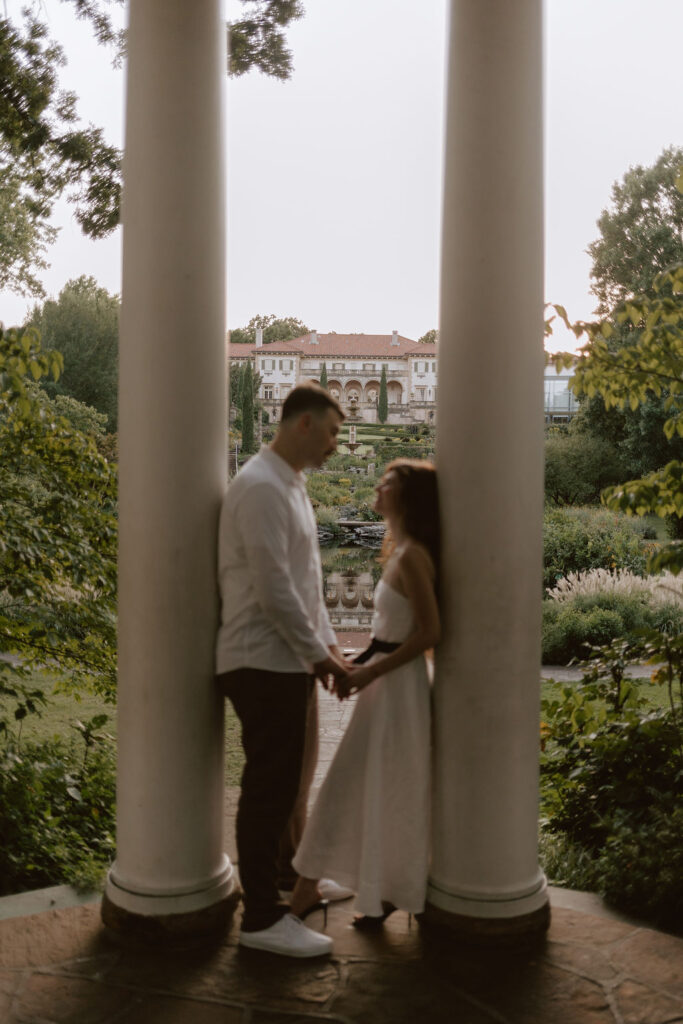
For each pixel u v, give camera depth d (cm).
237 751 616
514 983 262
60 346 5431
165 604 280
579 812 415
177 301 276
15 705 716
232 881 301
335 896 326
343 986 259
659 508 456
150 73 272
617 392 480
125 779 289
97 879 343
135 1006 248
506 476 277
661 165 4178
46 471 504
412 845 286
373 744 286
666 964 274
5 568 484
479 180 270
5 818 381
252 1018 242
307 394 278
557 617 1086
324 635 308
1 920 300
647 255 4088
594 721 443
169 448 278
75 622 493
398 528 291
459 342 277
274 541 264
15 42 663
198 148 276
